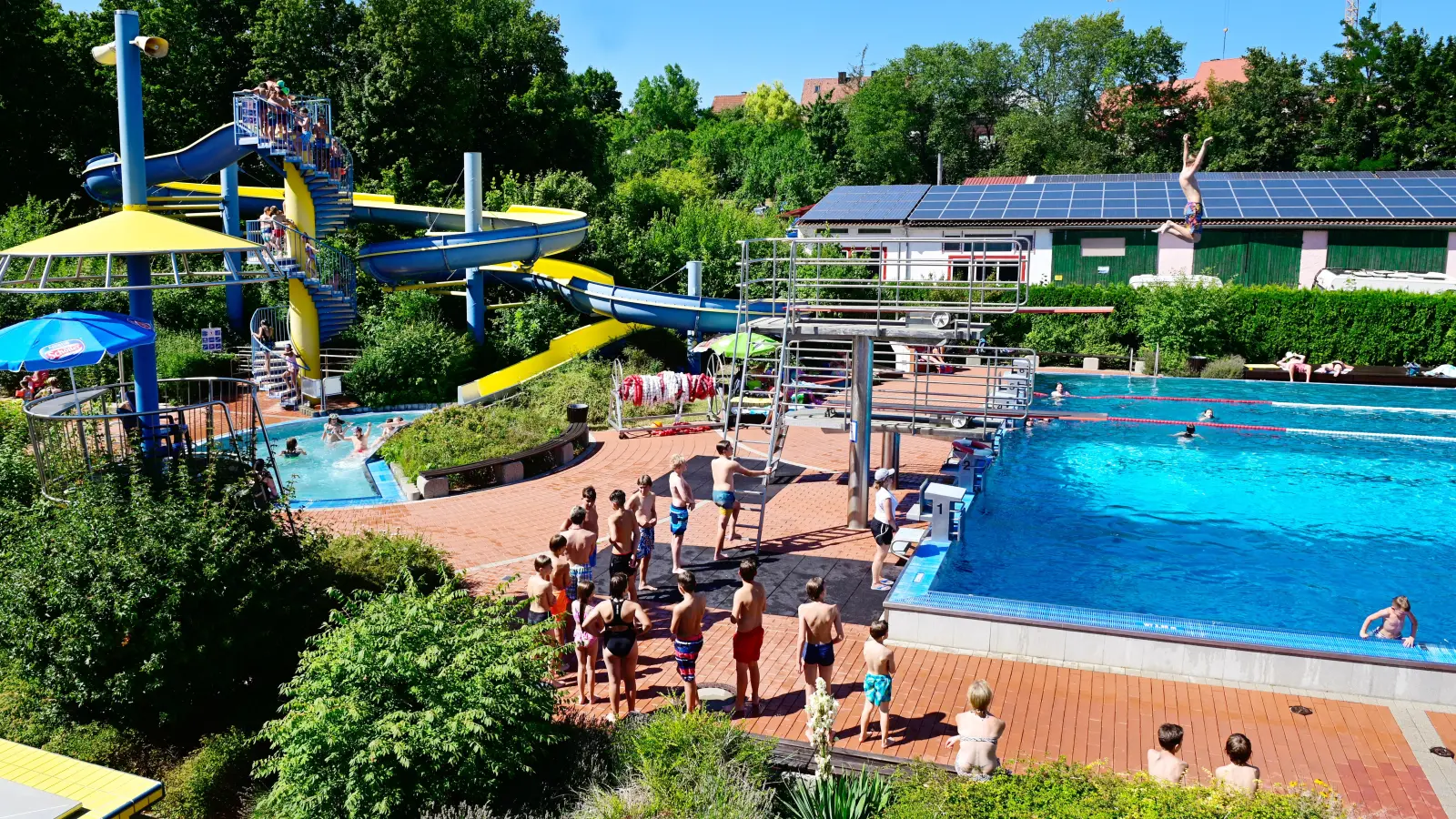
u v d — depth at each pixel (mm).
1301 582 14367
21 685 9328
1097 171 66750
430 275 30734
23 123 36594
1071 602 13461
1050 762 7457
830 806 7434
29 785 7207
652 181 53469
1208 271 36844
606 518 16688
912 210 40438
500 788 7941
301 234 26672
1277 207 37062
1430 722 9562
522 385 27500
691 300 29344
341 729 7488
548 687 8555
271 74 42500
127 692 8703
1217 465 21766
